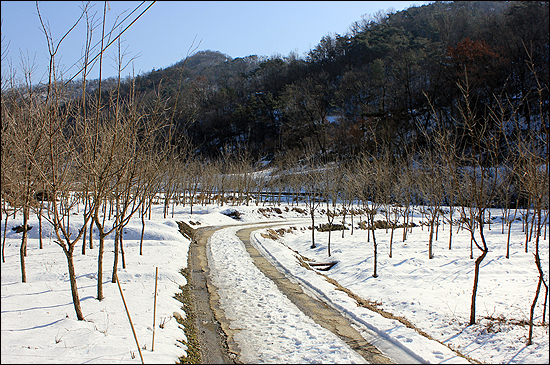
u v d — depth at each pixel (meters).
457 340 8.62
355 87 62.00
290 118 64.75
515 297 11.38
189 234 22.44
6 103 9.55
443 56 50.34
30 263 12.26
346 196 28.05
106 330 7.00
